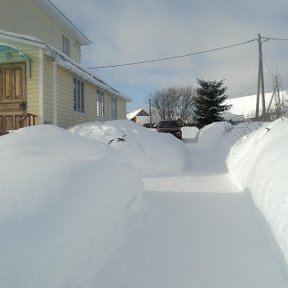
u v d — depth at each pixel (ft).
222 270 11.02
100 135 33.60
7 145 15.88
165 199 18.92
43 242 8.28
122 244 11.79
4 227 8.21
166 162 30.32
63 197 10.24
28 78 37.70
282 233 11.00
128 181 15.01
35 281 7.52
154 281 10.40
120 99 72.64
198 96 140.77
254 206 15.75
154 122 190.39
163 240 13.24
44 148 16.08
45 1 55.98
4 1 48.24
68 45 70.85
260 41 73.46
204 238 13.41
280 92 62.49
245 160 24.98
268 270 10.82
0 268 7.30
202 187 22.36
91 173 12.76
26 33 53.98
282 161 14.82
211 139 63.57
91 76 49.73
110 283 9.82
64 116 42.16
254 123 45.21
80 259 9.25
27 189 10.10
